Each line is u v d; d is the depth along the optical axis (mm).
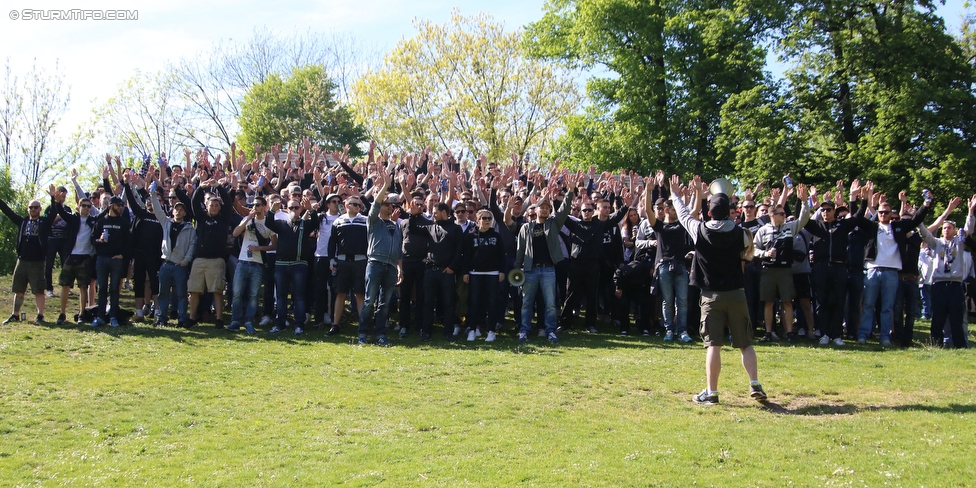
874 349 10094
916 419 6570
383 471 5570
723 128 25391
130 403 7359
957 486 5039
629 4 28375
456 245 10641
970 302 12859
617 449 5938
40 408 7145
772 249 10188
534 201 12133
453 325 11000
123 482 5434
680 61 28516
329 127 44688
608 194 13594
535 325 12062
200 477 5504
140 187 12727
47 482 5422
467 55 38656
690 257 10805
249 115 45312
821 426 6457
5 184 19234
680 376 8344
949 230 10617
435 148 39344
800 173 24188
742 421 6656
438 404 7316
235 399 7504
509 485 5242
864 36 22531
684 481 5234
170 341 10016
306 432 6516
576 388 7852
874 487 5047
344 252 10594
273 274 11516
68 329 10633
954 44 22734
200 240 10859
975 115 22000
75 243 11234
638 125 28594
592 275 11328
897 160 21906
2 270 17828
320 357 9273
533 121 38844
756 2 24625
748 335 7328
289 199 11828
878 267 10523
